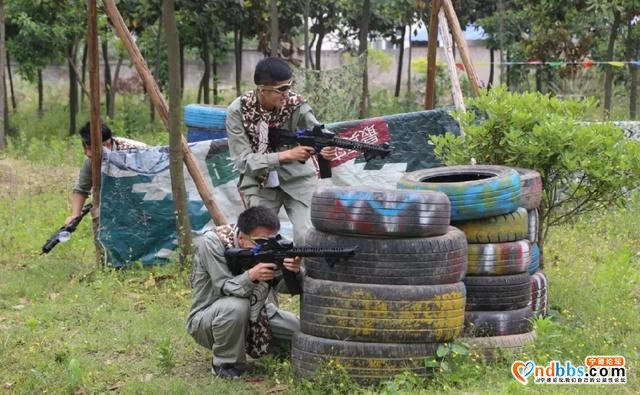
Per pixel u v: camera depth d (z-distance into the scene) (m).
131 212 9.18
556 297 7.75
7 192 13.45
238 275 6.03
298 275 5.93
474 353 6.00
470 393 5.50
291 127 6.93
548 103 7.85
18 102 28.14
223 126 10.99
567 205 8.82
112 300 8.12
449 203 5.86
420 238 5.75
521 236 6.59
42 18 20.22
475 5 23.09
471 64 9.59
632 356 6.25
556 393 5.45
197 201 9.42
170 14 8.43
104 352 6.89
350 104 14.10
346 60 26.14
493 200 6.39
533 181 7.01
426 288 5.69
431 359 5.73
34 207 12.16
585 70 20.33
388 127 9.67
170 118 8.60
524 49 20.30
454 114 8.14
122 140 9.58
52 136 19.45
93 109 8.91
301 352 5.84
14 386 6.20
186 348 6.88
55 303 8.06
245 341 6.21
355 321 5.68
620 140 7.58
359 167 9.66
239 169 6.93
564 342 6.33
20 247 10.12
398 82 24.30
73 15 20.25
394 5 21.88
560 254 9.38
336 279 5.78
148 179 9.18
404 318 5.66
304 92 13.68
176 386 5.95
